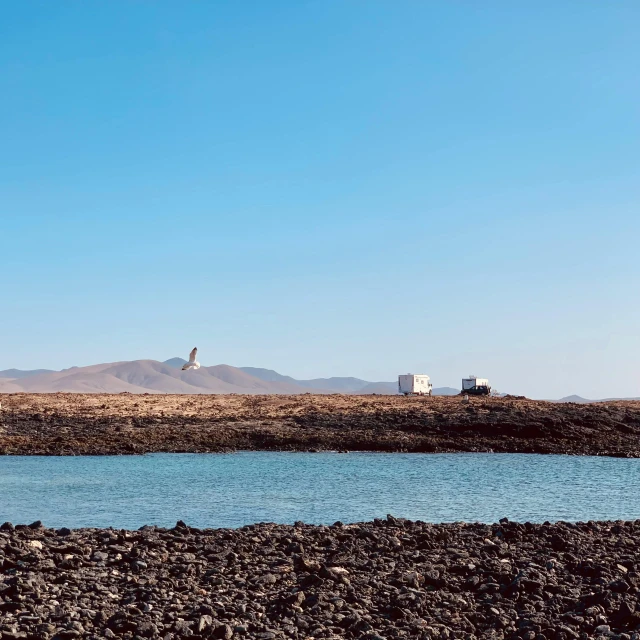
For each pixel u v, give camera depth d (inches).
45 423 3518.7
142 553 839.7
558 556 887.1
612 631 662.5
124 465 2546.8
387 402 4431.6
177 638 603.8
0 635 584.4
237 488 1908.2
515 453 3201.3
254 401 4478.3
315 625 644.7
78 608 652.1
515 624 672.4
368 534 961.5
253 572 790.5
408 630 644.7
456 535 986.1
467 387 5260.8
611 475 2317.9
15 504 1609.3
